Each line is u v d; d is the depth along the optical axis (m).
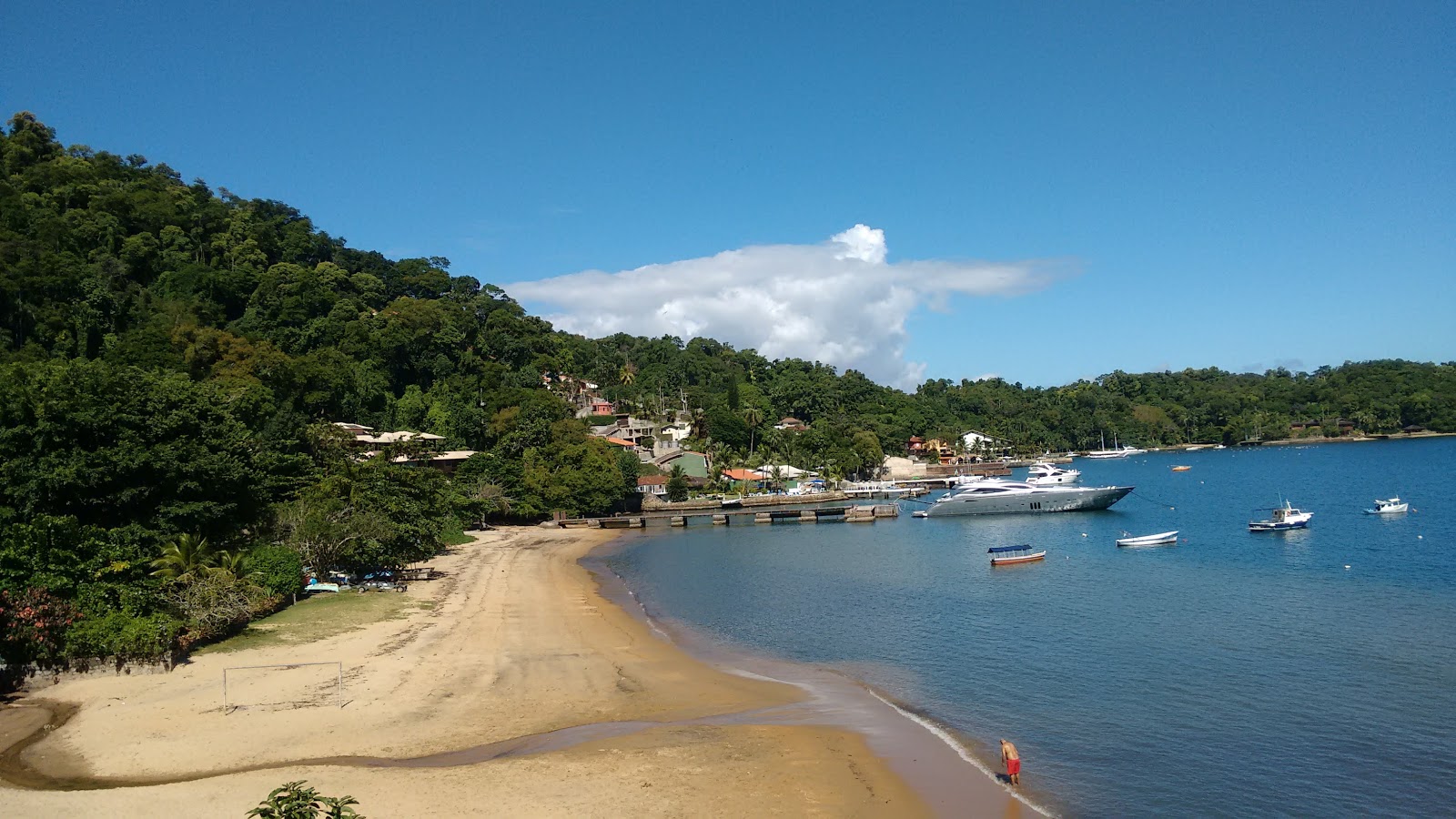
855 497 147.88
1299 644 38.97
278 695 30.36
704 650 40.72
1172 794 23.28
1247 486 142.50
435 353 149.62
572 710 30.28
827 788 23.28
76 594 33.12
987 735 27.88
